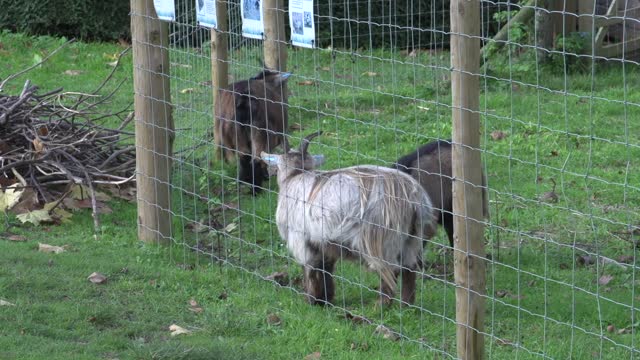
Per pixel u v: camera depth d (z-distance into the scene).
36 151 12.37
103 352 8.16
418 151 9.52
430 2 22.59
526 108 16.98
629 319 9.16
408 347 8.52
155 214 10.98
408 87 18.28
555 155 14.55
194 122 15.28
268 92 12.78
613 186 13.15
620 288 9.99
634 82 19.06
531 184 13.27
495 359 8.22
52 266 10.07
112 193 12.71
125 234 11.34
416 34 22.66
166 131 10.95
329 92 18.17
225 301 9.57
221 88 13.81
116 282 9.83
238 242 11.17
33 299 9.20
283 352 8.42
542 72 19.27
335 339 8.66
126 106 17.16
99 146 13.16
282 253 10.78
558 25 20.06
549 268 10.52
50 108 13.58
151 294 9.60
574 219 11.94
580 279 10.19
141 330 8.76
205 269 10.38
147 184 10.95
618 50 20.23
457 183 7.33
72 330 8.59
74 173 12.40
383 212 8.65
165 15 10.54
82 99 14.23
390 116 16.56
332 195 8.82
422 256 9.05
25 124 13.05
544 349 8.34
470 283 7.45
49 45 21.88
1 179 12.20
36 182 12.15
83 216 11.93
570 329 8.91
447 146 10.16
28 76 19.17
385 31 23.09
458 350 7.63
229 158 13.33
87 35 23.09
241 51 16.53
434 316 9.18
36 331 8.45
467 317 7.51
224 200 12.61
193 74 16.64
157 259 10.58
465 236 7.38
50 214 11.75
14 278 9.53
